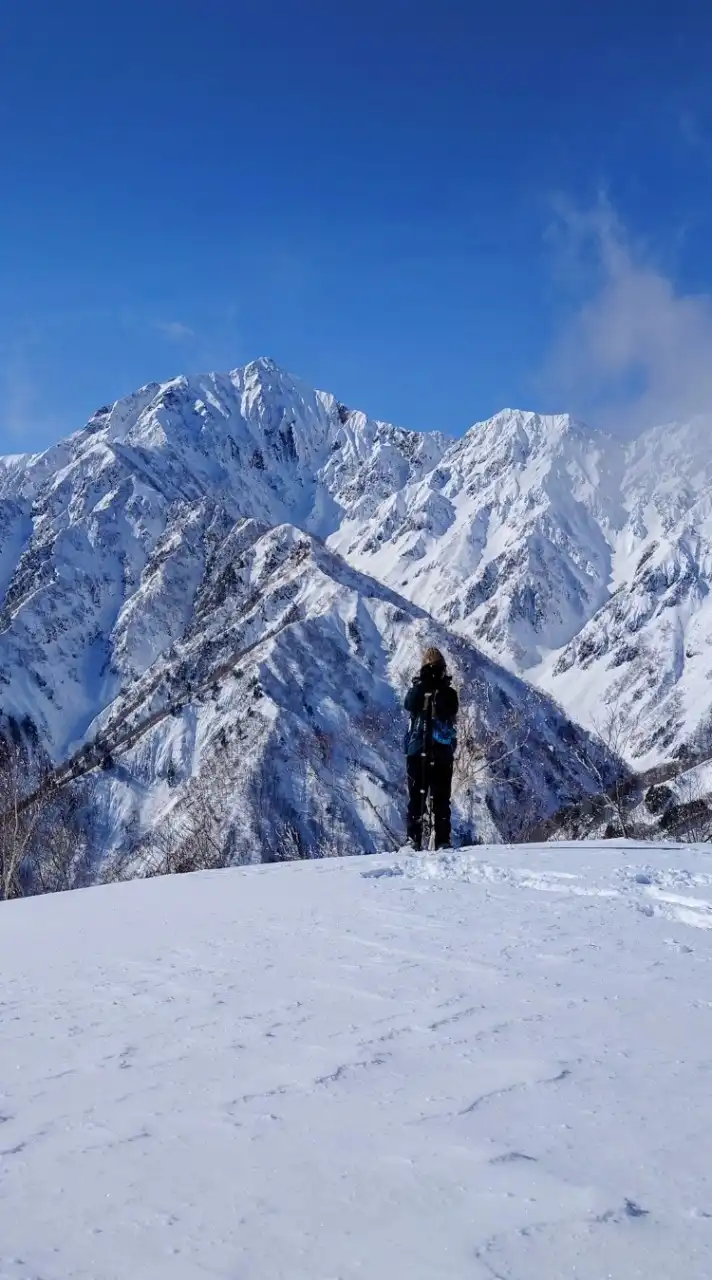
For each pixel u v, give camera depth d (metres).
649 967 4.53
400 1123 2.87
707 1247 2.14
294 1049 3.62
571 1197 2.37
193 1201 2.48
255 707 126.19
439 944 5.24
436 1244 2.21
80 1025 4.20
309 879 8.05
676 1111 2.84
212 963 5.17
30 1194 2.58
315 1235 2.28
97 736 178.00
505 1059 3.36
